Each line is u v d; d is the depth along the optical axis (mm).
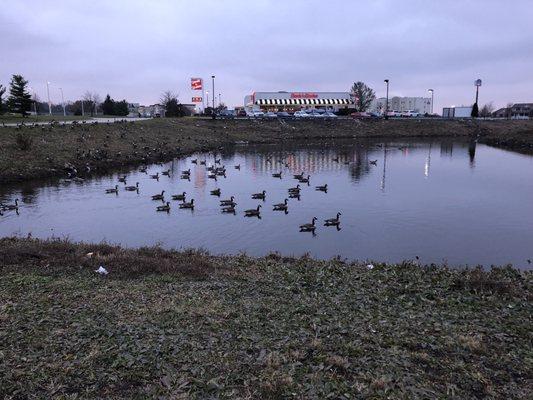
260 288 15789
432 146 88625
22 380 9367
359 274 17422
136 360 10180
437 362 10578
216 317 12891
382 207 35688
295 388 9281
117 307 13461
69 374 9672
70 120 88500
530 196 39906
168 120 97562
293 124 111625
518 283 16594
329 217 32594
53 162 49688
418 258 22438
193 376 9648
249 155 72875
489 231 28703
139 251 20562
